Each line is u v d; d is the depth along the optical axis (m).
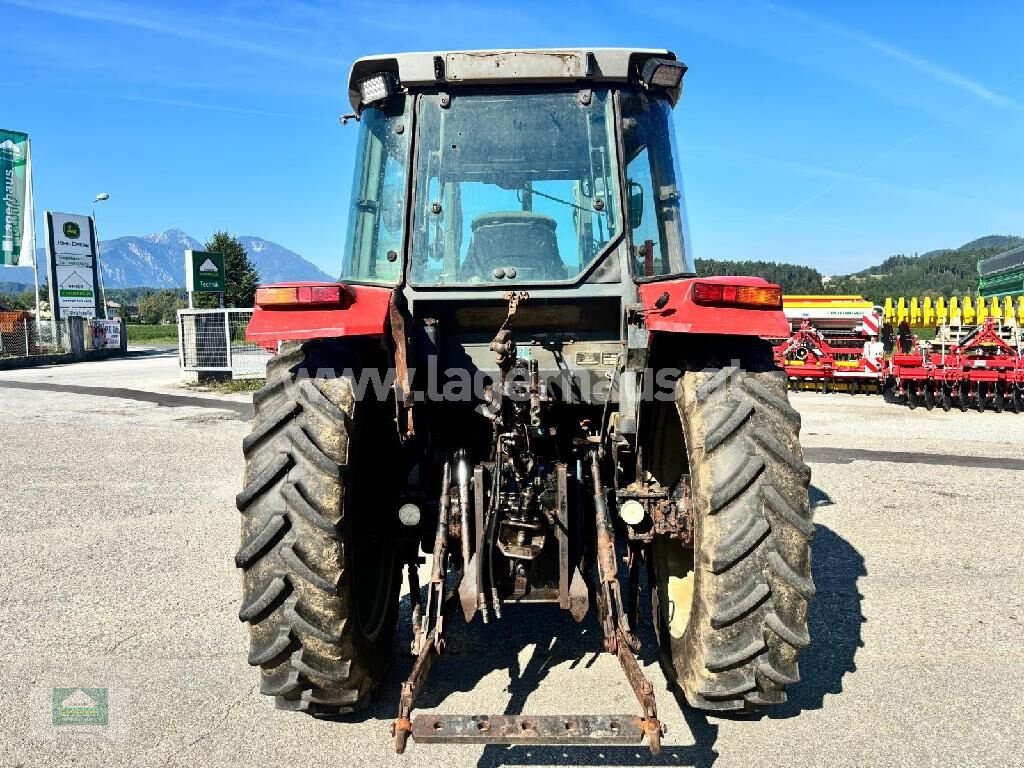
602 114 3.40
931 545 5.27
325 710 2.93
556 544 3.12
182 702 3.19
